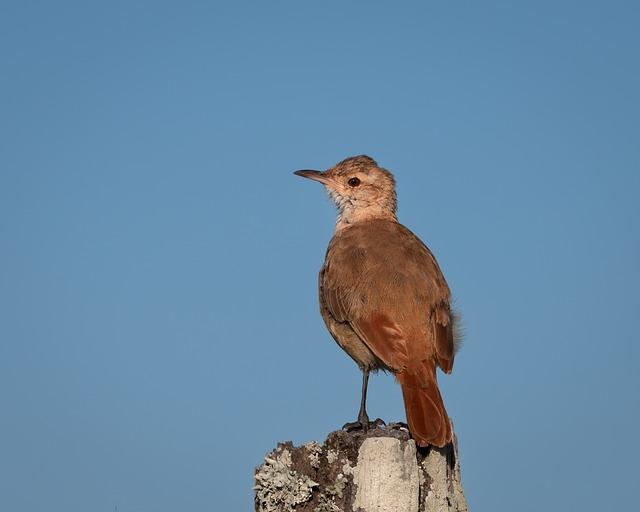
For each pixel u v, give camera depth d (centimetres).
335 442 1052
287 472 1048
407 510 1020
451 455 1120
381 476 1020
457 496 1117
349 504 1029
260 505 1053
